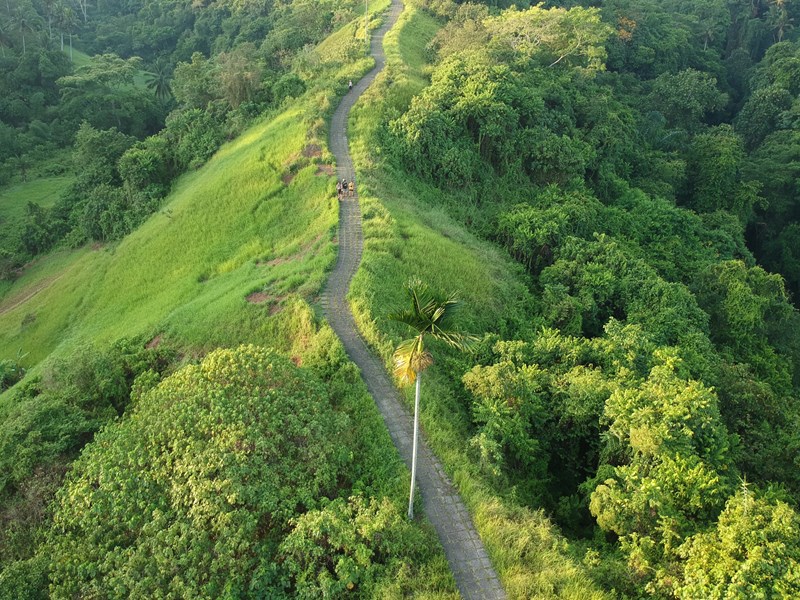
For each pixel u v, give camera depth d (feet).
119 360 101.91
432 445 74.28
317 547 56.85
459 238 133.18
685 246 165.07
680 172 205.67
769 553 50.90
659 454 65.26
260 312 103.76
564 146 169.99
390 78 182.91
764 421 89.76
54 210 209.56
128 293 142.72
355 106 173.27
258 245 132.87
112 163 207.92
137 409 79.97
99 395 92.79
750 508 55.57
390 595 54.34
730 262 142.20
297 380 76.13
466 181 159.12
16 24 337.72
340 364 85.81
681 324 112.78
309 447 67.10
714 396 73.36
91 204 186.70
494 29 214.69
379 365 88.33
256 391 71.77
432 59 213.87
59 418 83.35
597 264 126.31
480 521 63.77
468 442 73.87
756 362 127.65
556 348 93.81
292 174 148.56
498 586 58.18
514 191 167.22
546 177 171.83
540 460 78.74
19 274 193.57
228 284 120.67
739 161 214.69
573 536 70.69
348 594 55.98
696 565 52.80
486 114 163.43
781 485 75.25
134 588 55.98
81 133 217.56
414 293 56.29
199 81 209.97
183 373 78.33
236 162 163.12
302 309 99.04
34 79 318.65
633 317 115.14
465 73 177.68
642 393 73.51
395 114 164.66
